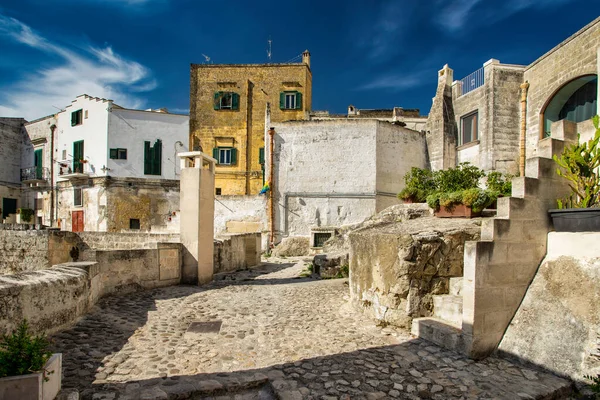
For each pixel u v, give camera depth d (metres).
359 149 21.83
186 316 6.77
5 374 3.07
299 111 28.55
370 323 6.34
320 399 3.80
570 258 5.16
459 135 20.48
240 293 8.96
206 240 10.65
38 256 13.67
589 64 13.46
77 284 6.08
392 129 22.34
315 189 21.97
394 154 22.39
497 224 5.14
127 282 8.51
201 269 10.30
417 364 4.69
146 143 26.19
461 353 5.00
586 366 4.23
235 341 5.48
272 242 21.66
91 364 4.46
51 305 5.33
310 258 19.14
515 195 5.54
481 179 17.70
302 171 22.08
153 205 26.17
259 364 4.65
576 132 6.21
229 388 4.02
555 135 6.27
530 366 4.67
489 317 5.02
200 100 28.48
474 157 19.03
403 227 7.30
